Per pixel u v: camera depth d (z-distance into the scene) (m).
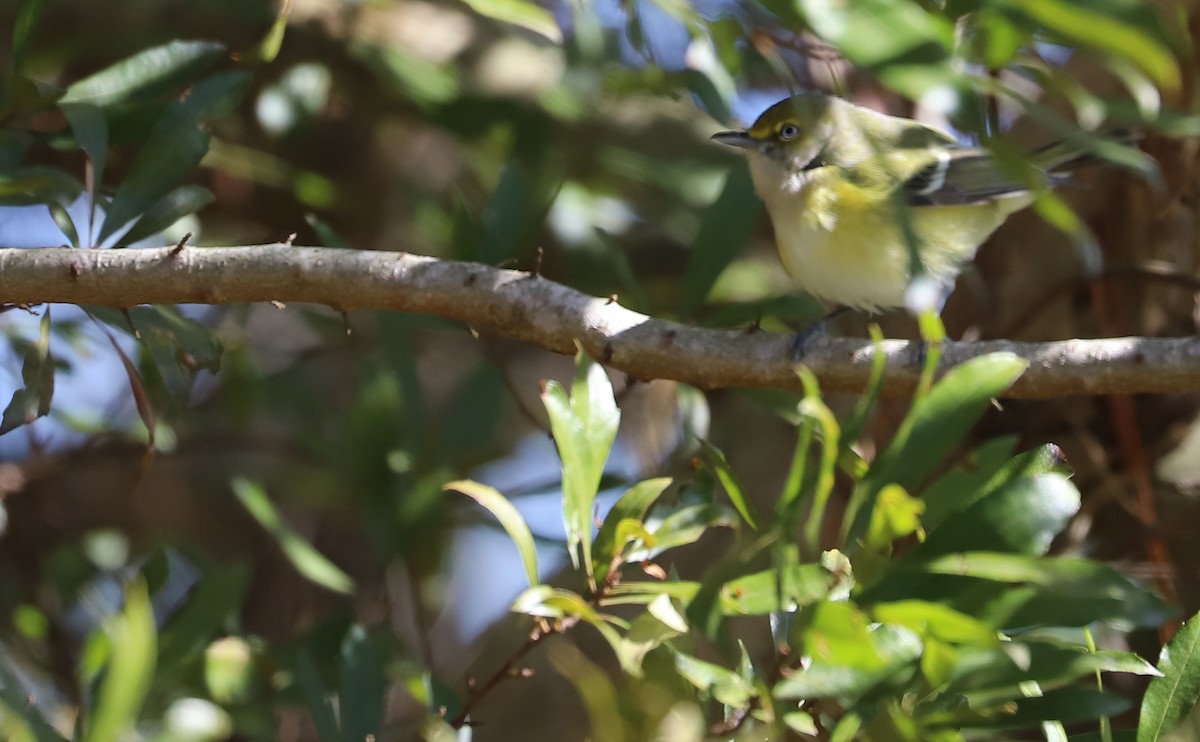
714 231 8.10
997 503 4.98
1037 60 7.68
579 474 5.43
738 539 5.56
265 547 12.59
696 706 5.20
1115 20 6.21
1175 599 9.24
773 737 4.94
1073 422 9.60
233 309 10.91
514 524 5.25
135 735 6.48
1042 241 10.16
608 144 11.84
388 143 12.84
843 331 10.80
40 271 6.39
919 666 4.93
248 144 12.28
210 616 6.58
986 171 9.04
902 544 7.65
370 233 12.78
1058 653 5.00
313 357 11.82
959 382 4.98
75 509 12.16
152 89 7.51
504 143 11.51
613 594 5.54
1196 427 9.72
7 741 4.92
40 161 10.77
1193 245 9.90
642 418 10.48
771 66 9.63
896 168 9.13
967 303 10.41
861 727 4.89
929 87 5.86
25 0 7.20
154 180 6.90
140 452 10.98
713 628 5.03
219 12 11.56
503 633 11.41
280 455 12.08
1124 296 9.87
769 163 9.43
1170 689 5.21
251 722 7.56
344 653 6.77
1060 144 8.93
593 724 5.16
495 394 9.66
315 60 11.95
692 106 12.08
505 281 6.59
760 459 11.37
